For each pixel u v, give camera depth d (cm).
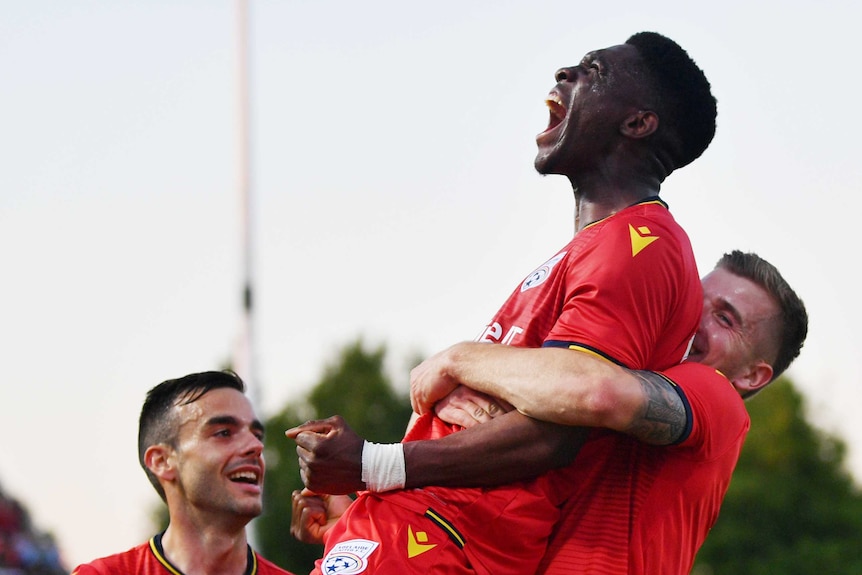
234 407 493
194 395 492
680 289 425
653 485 429
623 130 448
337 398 3453
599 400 392
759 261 507
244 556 499
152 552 489
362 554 412
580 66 459
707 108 459
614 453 430
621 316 409
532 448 407
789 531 3331
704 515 452
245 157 1769
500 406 420
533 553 420
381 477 415
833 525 3341
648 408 400
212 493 482
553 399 397
